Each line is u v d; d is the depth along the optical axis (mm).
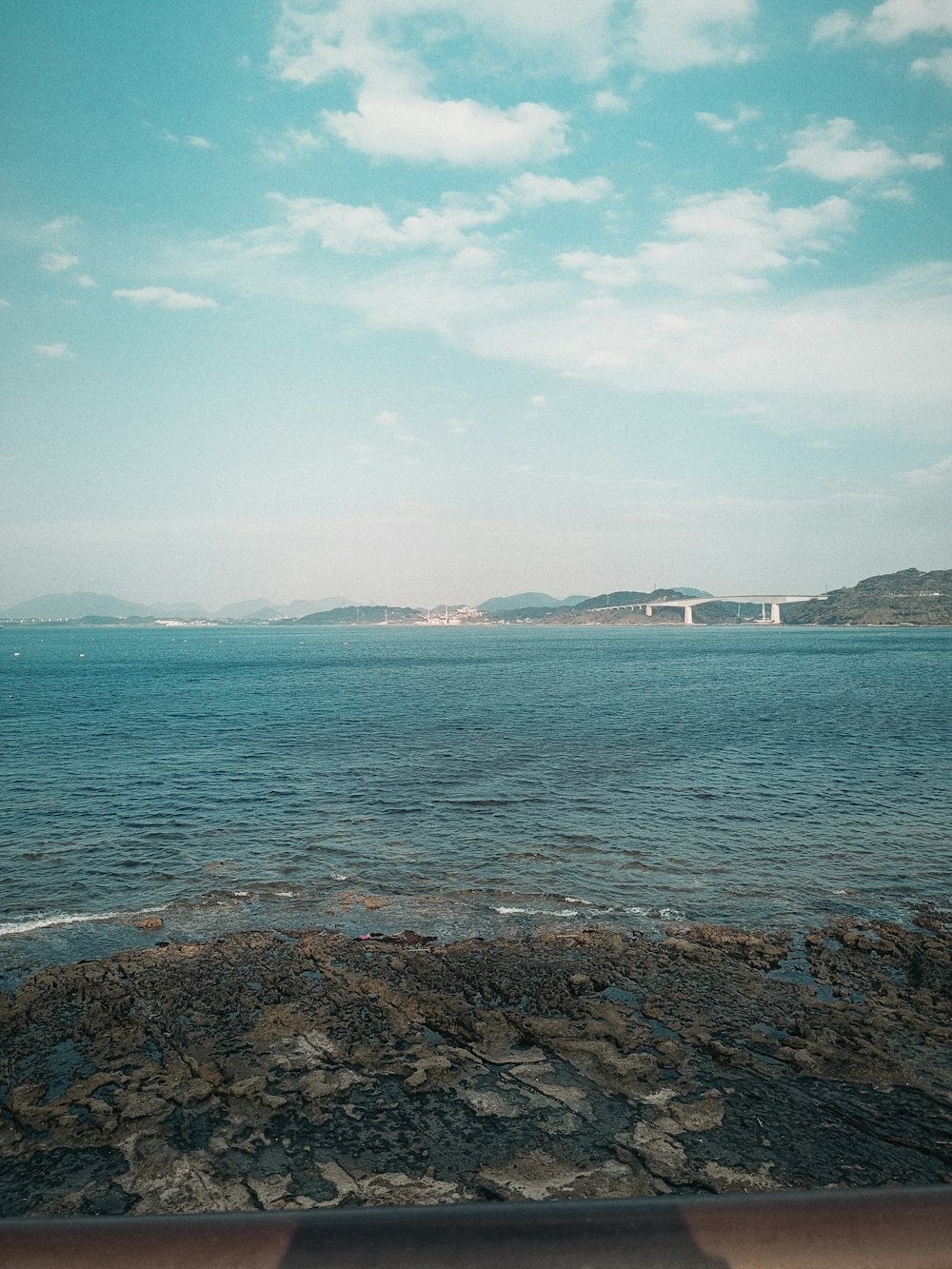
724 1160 10156
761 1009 13898
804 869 21766
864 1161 10141
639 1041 12867
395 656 151625
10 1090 11633
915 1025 13328
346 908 18953
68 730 48281
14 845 23859
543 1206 1522
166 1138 10539
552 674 98438
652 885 20531
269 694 73875
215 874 21375
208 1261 1426
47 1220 1515
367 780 33188
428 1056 12406
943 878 21094
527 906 19109
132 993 14414
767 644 191875
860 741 43000
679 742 42906
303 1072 12016
